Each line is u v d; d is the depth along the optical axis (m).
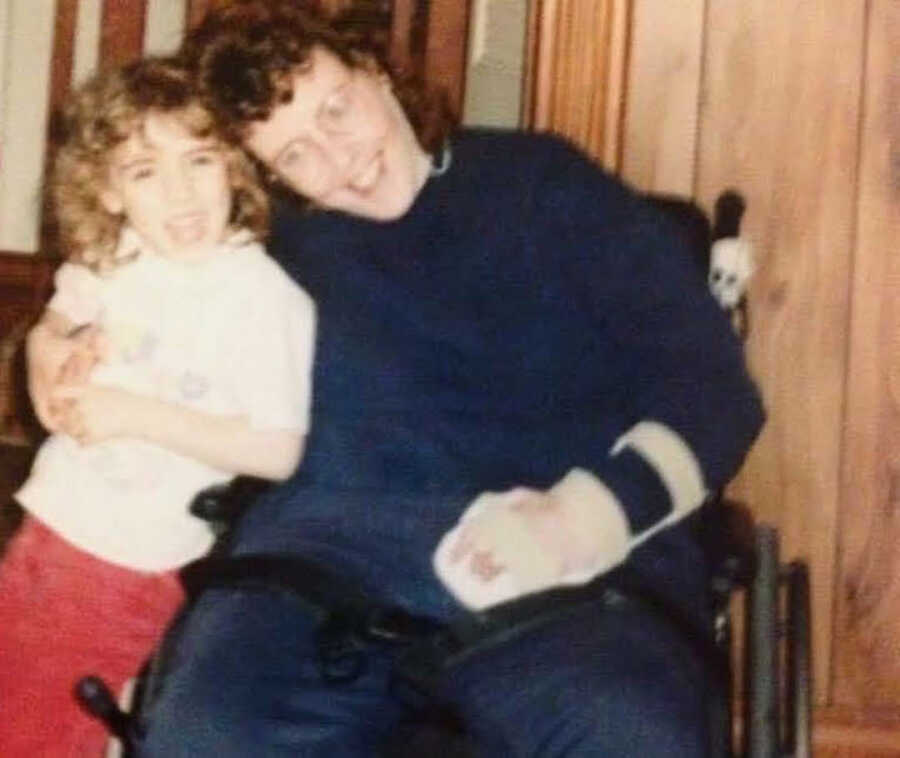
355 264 1.59
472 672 1.39
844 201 2.11
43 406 1.63
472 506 1.46
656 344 1.50
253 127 1.56
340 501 1.54
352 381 1.58
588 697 1.34
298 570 1.45
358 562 1.47
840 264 2.11
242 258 1.63
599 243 1.54
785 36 2.11
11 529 2.16
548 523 1.40
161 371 1.63
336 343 1.59
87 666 1.63
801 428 2.12
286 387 1.59
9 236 2.71
